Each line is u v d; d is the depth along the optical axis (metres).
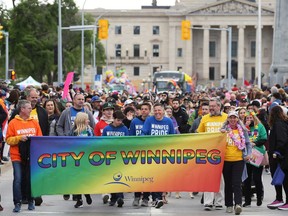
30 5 113.94
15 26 114.44
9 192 29.23
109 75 109.38
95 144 24.05
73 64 126.94
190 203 26.86
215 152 24.20
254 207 26.02
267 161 26.55
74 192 24.09
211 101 25.39
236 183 24.03
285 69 69.38
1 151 36.56
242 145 24.05
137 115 30.48
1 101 33.09
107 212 24.27
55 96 41.25
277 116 25.42
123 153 24.14
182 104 42.31
